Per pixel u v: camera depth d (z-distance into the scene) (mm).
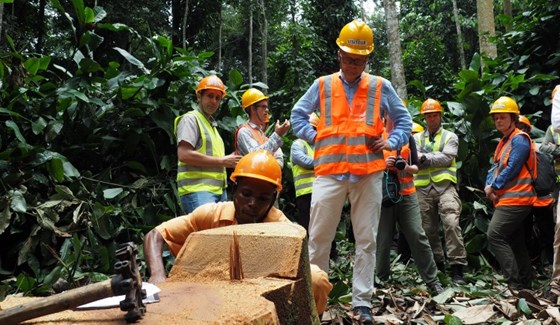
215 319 1271
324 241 3834
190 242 1953
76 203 4949
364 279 3789
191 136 4164
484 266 5973
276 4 19469
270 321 1334
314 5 17156
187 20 18625
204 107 4355
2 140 5133
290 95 13586
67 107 5465
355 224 3799
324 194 3766
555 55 7375
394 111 3871
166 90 5965
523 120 6012
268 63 15930
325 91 3830
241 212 2480
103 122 5754
